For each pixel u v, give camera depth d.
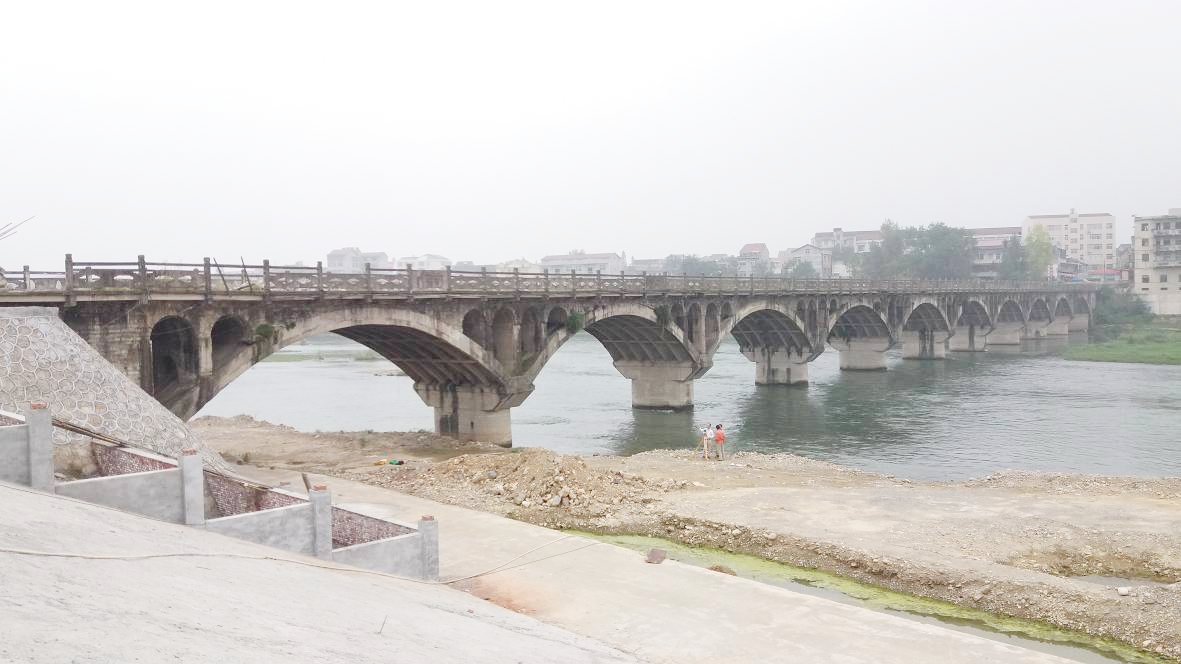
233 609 9.41
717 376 92.75
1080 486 33.22
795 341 79.38
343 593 12.92
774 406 68.06
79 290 27.78
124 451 19.52
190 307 31.73
